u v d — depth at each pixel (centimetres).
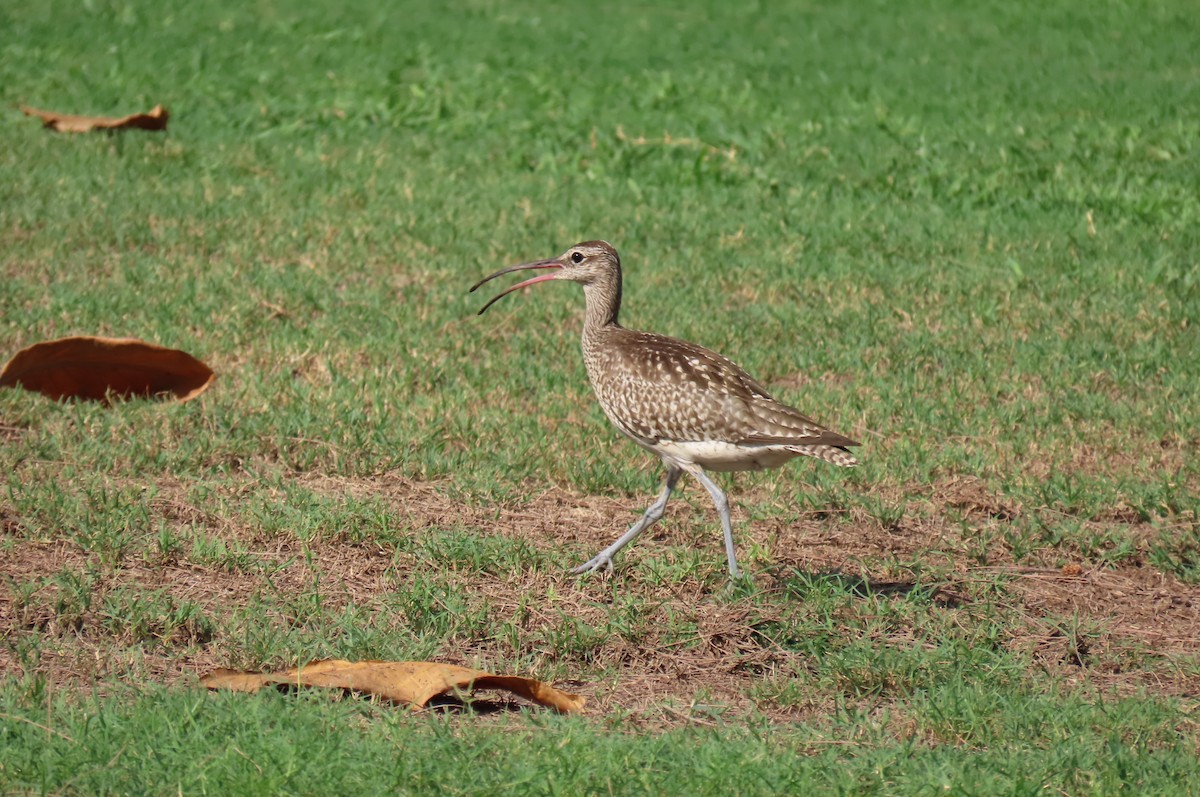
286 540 1077
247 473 1200
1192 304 1745
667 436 1057
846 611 1009
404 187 2141
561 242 1919
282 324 1573
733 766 749
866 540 1156
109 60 2909
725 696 898
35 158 2139
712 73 3094
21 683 828
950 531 1181
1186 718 867
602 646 948
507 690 876
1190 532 1183
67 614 931
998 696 878
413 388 1419
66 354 1305
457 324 1606
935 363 1559
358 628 939
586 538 1130
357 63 3055
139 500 1124
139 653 886
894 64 3344
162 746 749
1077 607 1052
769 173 2305
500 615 984
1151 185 2258
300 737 756
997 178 2280
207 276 1702
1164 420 1395
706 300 1716
